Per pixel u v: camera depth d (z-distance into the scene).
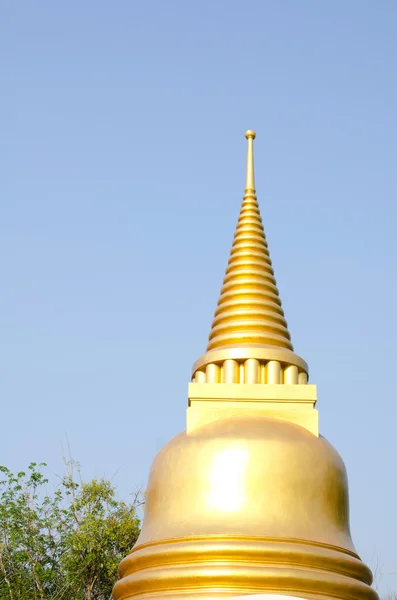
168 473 18.72
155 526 18.25
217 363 21.14
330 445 19.56
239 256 23.36
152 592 16.98
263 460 18.20
